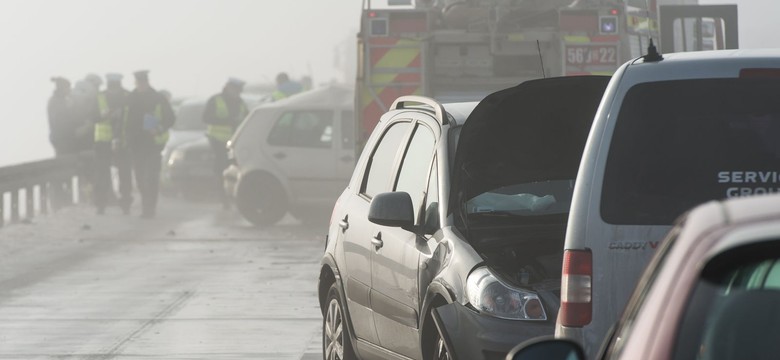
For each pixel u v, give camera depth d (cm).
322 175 4306
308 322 2314
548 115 1454
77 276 3061
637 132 1086
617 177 1087
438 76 3203
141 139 4884
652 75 1090
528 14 3203
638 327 565
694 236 559
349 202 1705
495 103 1409
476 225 1448
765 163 1070
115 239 4000
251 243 3791
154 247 3725
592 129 1101
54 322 2359
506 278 1309
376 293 1547
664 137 1084
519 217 1460
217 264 3266
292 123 4347
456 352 1309
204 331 2230
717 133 1078
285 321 2328
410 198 1443
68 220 4762
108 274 3092
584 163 1096
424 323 1388
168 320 2361
